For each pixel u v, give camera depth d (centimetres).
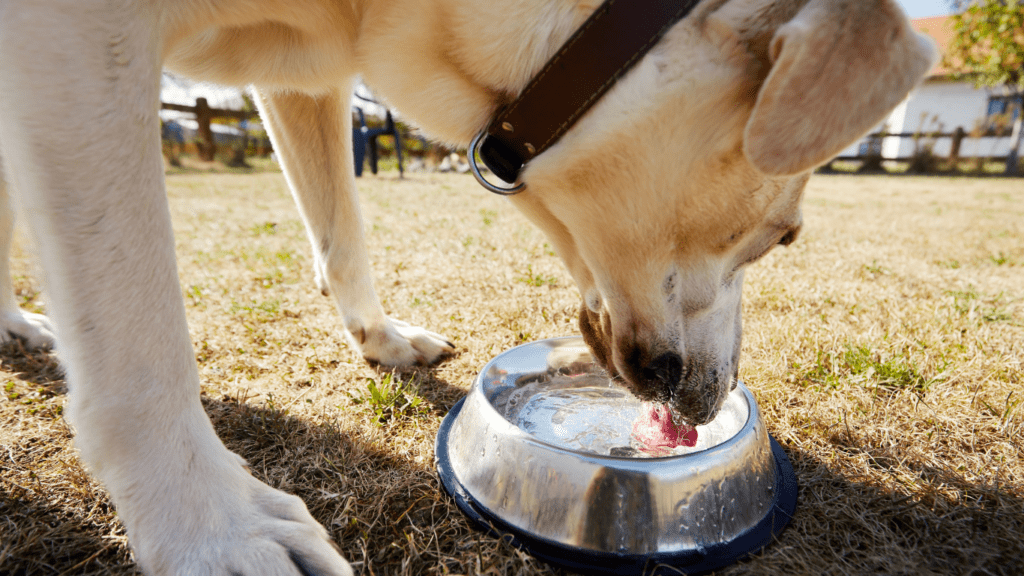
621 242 36
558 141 34
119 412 30
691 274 37
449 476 41
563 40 33
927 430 49
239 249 116
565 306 80
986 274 105
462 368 61
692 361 39
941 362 60
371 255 112
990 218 191
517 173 37
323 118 53
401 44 36
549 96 33
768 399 53
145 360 31
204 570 29
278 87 42
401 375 58
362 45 37
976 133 514
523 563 34
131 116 30
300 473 42
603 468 35
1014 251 128
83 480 39
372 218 163
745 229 36
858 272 101
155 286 31
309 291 88
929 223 175
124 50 30
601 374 54
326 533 33
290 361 62
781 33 28
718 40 30
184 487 31
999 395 54
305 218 59
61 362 32
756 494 37
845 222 174
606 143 32
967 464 44
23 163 29
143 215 31
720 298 39
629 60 31
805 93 28
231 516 31
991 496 40
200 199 202
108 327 30
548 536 35
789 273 99
